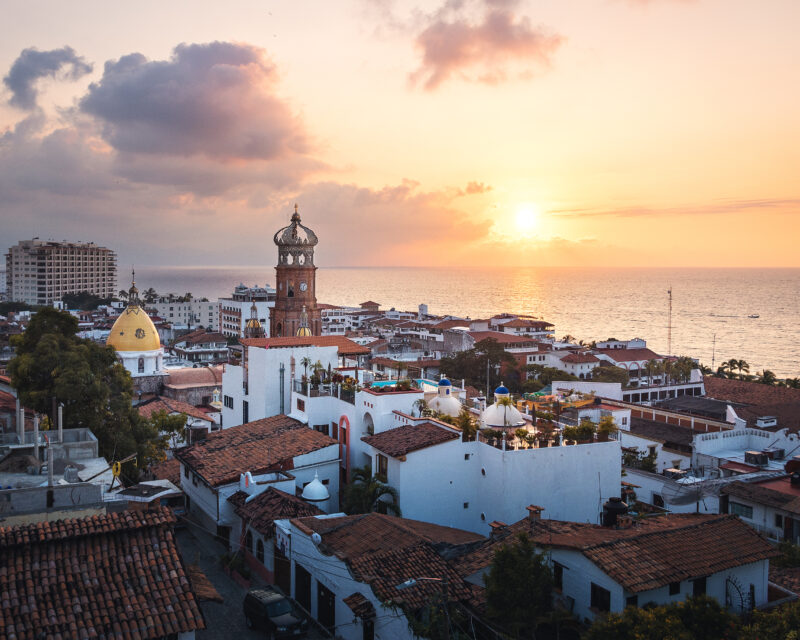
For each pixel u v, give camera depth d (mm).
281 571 42531
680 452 72875
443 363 158625
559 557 34281
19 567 27062
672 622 27500
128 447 59969
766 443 72125
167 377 117125
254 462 52375
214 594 34688
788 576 37938
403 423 53094
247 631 36500
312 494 49469
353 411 56125
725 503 52688
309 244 121938
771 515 49438
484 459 49094
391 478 47906
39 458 48094
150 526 29766
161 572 28047
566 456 49250
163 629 25734
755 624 28688
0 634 24281
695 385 140875
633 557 32688
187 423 94000
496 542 38188
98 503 32906
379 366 137250
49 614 25422
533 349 190750
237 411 72938
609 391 122312
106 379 65438
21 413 55188
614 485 51219
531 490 48094
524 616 30516
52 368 60344
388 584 33500
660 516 42844
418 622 31344
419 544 36719
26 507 35312
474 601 33219
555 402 71875
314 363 67562
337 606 36000
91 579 27172
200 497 53344
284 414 62688
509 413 54594
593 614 31906
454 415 56594
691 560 33094
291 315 120875
